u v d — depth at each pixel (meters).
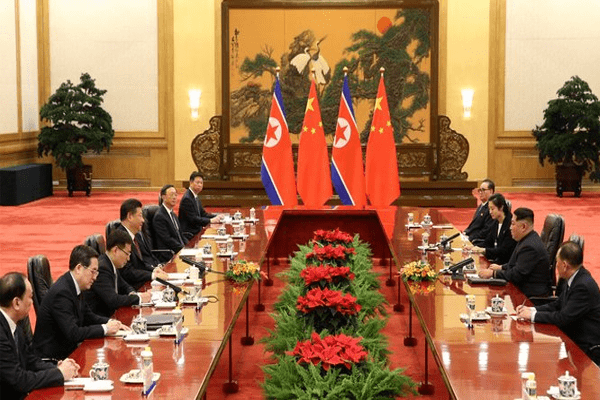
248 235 9.48
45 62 19.47
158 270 6.84
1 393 4.47
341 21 18.72
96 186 19.52
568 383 4.13
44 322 5.44
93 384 4.32
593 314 5.71
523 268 7.22
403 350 7.77
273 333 7.30
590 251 12.01
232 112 18.86
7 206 16.97
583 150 17.84
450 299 6.31
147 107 19.45
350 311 6.15
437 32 18.66
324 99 18.84
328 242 9.50
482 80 19.09
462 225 14.82
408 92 18.77
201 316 5.80
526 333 5.35
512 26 19.05
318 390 5.01
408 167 18.14
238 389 6.69
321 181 12.58
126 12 19.30
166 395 4.23
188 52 19.27
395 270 10.73
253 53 18.77
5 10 17.52
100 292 6.22
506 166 19.27
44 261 6.09
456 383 4.39
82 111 18.31
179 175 19.50
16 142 18.20
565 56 19.08
